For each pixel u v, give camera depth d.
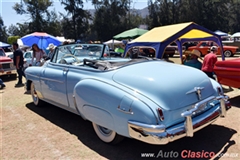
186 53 7.46
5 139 3.73
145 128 2.55
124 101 2.76
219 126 3.93
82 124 4.28
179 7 45.72
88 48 4.98
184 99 2.82
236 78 4.92
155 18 46.38
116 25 47.25
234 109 4.79
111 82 3.09
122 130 2.82
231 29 59.78
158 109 2.58
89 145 3.41
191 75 3.19
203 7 44.62
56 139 3.66
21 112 5.13
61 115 4.84
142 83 2.86
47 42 11.67
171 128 2.65
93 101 3.14
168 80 2.90
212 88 3.35
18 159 3.10
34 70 5.05
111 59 4.88
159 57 6.79
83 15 49.34
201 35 9.13
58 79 4.08
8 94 7.11
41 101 5.37
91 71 3.52
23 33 50.78
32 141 3.62
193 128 2.76
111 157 3.05
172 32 7.22
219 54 18.67
